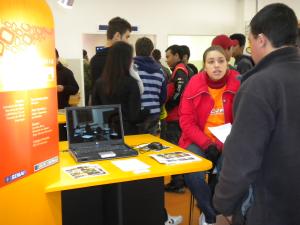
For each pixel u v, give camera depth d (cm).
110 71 259
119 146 230
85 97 571
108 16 775
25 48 156
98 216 253
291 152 123
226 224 197
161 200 238
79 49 766
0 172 148
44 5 168
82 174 184
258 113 120
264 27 131
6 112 149
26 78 158
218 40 326
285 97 122
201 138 241
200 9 831
